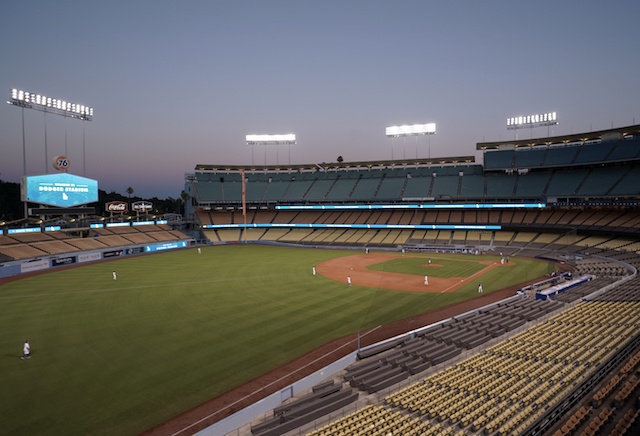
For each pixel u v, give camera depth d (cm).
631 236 5384
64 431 1548
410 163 8831
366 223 8244
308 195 9056
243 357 2255
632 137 6356
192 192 9075
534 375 1758
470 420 1430
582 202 6116
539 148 7381
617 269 4331
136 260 5900
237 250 7150
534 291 3528
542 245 6134
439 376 1770
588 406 1462
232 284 4144
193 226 9112
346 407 1566
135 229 7488
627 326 2278
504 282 4162
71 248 5881
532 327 2430
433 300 3478
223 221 9019
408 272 4812
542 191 6781
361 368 1934
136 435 1523
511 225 6844
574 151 6869
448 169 8406
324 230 8469
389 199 8175
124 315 3042
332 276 4588
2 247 5181
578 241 5853
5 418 1638
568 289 3553
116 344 2448
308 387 1786
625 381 1616
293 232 8625
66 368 2111
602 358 1869
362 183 8919
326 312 3116
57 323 2859
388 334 2609
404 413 1500
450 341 2247
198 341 2498
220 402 1766
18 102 5566
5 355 2288
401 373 1853
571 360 1886
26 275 4741
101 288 3972
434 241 7138
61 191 6088
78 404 1750
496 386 1672
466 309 3191
